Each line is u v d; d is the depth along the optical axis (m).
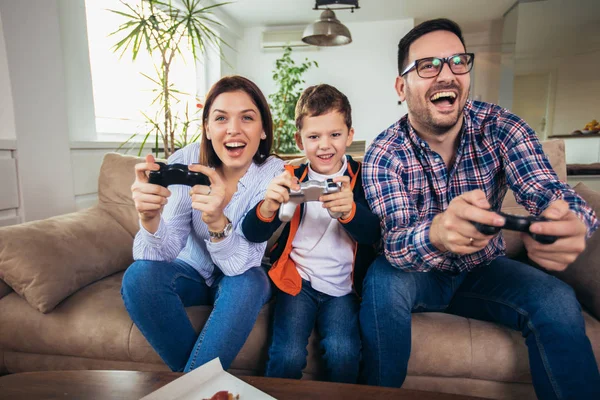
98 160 2.02
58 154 1.74
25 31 1.56
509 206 1.36
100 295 1.13
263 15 4.31
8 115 1.53
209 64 4.11
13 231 1.11
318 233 1.09
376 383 0.88
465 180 1.06
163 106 2.31
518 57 4.23
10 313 1.08
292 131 4.35
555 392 0.75
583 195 1.26
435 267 1.03
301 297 1.02
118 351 1.03
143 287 0.90
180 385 0.58
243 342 0.89
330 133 1.07
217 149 1.06
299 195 0.90
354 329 0.95
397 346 0.87
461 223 0.65
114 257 1.31
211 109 1.05
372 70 4.56
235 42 4.74
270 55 4.77
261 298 0.95
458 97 0.96
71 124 1.95
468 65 0.96
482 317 1.00
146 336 0.91
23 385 0.62
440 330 0.97
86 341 1.04
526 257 1.32
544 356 0.79
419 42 0.97
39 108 1.63
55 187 1.73
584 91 4.19
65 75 1.90
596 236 1.06
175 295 0.95
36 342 1.07
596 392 0.72
